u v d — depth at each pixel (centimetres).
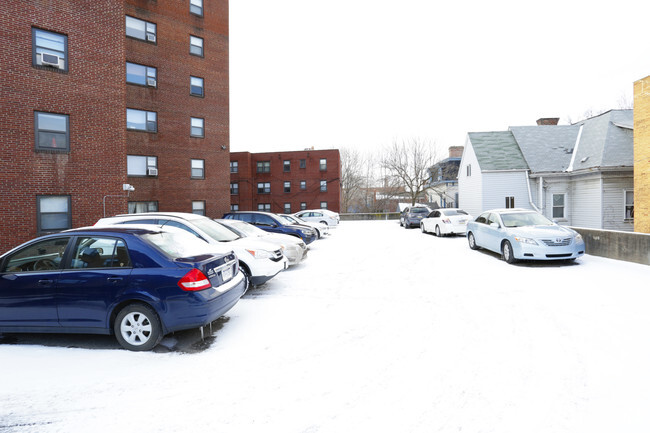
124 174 1286
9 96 1055
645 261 848
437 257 1091
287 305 604
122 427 276
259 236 912
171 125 2062
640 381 323
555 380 330
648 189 1160
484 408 289
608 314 507
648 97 1150
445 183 3906
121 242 443
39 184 1109
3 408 304
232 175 4025
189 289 414
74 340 462
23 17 1080
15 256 461
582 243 887
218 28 2275
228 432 266
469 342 425
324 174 4047
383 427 268
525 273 804
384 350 410
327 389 327
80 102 1189
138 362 393
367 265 980
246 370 369
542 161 2033
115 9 1272
